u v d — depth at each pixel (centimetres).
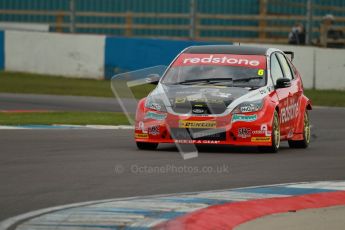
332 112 7125
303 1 11794
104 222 2400
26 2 12288
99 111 6794
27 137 4788
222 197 2870
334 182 3303
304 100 4856
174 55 9150
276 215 2605
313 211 2686
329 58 8694
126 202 2739
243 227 2412
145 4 11944
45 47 9881
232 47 4716
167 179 3288
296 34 10125
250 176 3441
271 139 4241
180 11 11844
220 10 11569
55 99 7781
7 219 2438
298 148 4722
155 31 11869
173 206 2672
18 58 10006
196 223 2400
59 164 3647
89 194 2906
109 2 12025
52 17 12238
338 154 4375
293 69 4944
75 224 2370
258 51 4669
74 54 9744
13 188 3003
